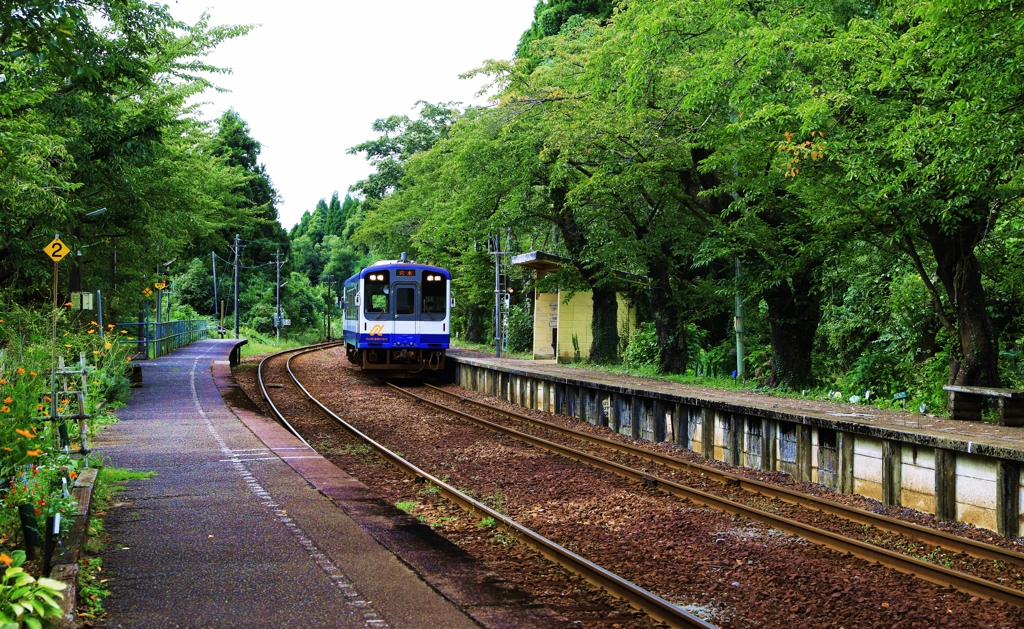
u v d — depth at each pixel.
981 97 10.16
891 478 10.52
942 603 6.57
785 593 6.80
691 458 13.97
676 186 20.45
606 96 18.56
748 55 13.66
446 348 26.61
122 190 17.42
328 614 5.36
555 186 22.98
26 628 4.43
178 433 13.18
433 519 9.16
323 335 74.69
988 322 13.48
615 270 24.91
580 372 22.62
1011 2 9.23
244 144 62.53
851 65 13.13
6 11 6.70
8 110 9.91
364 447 14.16
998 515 9.02
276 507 8.33
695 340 27.42
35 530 6.13
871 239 15.32
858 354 20.98
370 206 50.69
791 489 11.04
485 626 5.31
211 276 66.12
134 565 6.34
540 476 11.80
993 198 12.62
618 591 6.55
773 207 16.98
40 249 17.73
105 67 12.83
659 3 15.27
